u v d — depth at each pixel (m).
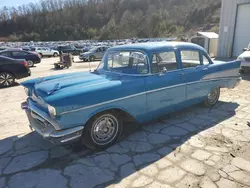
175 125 4.09
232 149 3.21
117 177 2.66
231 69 5.10
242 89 6.64
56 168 2.87
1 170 2.86
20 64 8.62
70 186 2.53
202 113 4.67
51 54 28.31
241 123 4.11
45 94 2.94
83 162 2.99
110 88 3.13
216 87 4.91
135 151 3.22
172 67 3.95
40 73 11.91
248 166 2.80
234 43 14.19
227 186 2.46
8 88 7.98
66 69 13.71
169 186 2.48
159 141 3.50
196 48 4.43
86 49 30.28
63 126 2.81
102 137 3.27
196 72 4.30
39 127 3.14
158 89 3.66
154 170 2.77
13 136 3.82
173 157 3.04
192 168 2.79
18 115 4.92
